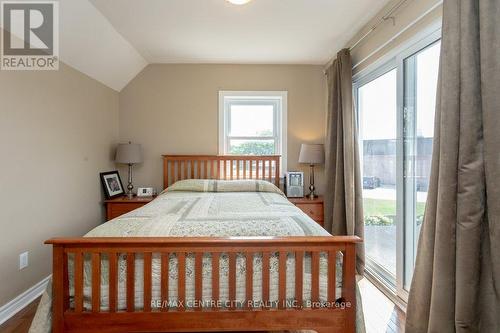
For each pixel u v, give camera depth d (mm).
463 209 1177
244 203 2195
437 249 1263
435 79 1713
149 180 3395
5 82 1792
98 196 2947
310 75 3428
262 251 1320
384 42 2107
